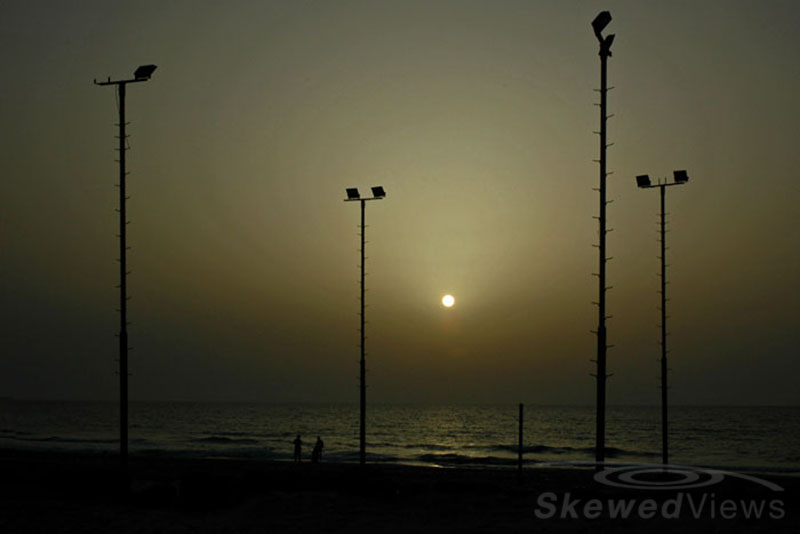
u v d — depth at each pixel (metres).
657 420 185.62
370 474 35.12
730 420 184.88
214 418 183.50
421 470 44.50
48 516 21.30
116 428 133.50
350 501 23.77
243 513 22.19
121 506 23.25
